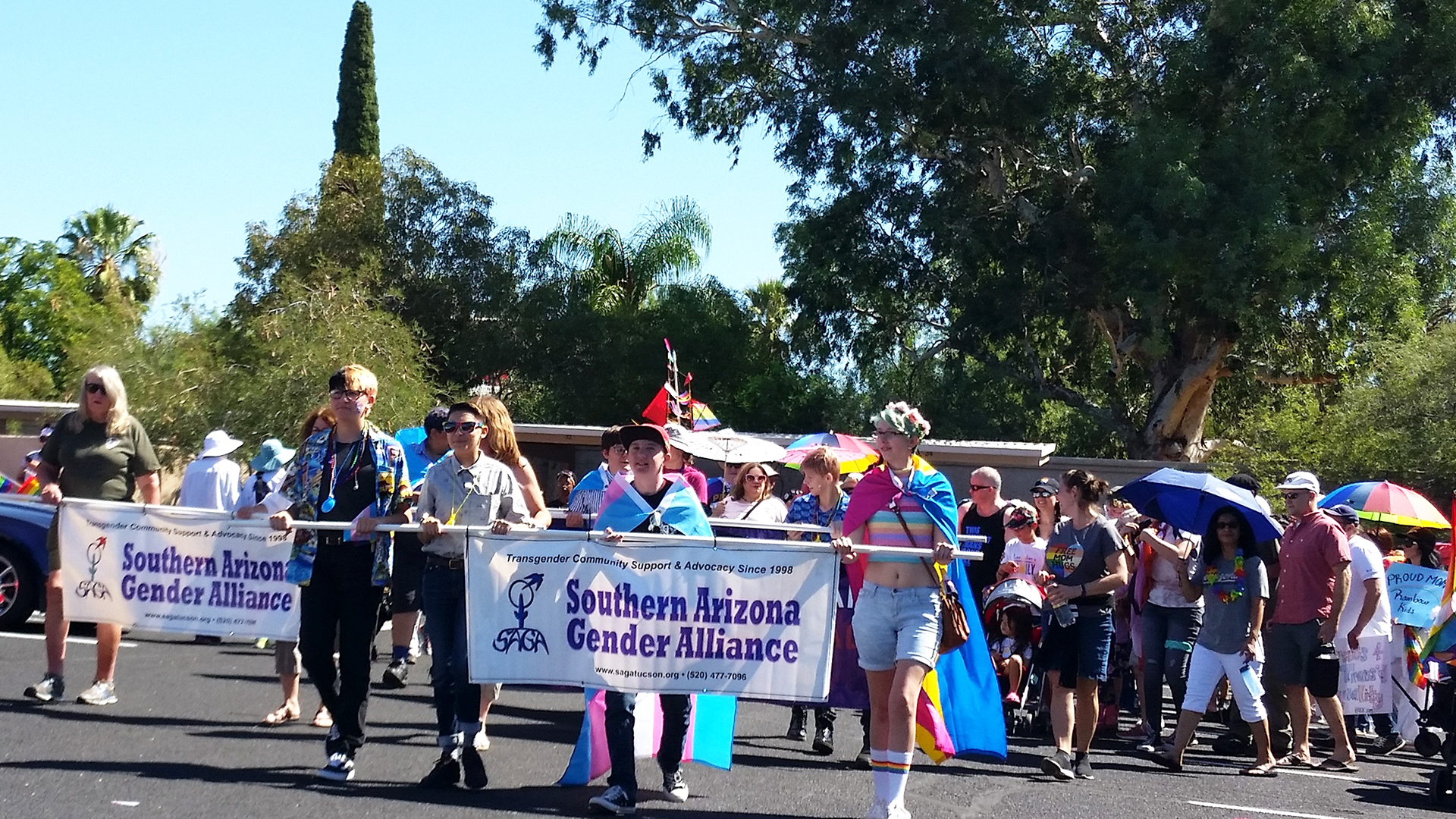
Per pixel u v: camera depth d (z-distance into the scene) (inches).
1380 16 1155.9
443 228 1656.0
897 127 1237.7
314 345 1092.5
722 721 294.0
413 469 380.8
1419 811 316.5
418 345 1363.2
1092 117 1280.8
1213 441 1392.7
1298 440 912.9
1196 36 1192.8
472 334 1616.6
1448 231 1247.5
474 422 279.6
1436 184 1270.9
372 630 268.4
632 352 1581.0
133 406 1036.5
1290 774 366.0
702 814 262.5
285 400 1043.9
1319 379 1307.8
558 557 267.1
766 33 1354.6
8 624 472.4
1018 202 1284.4
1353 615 411.5
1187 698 361.4
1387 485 477.4
